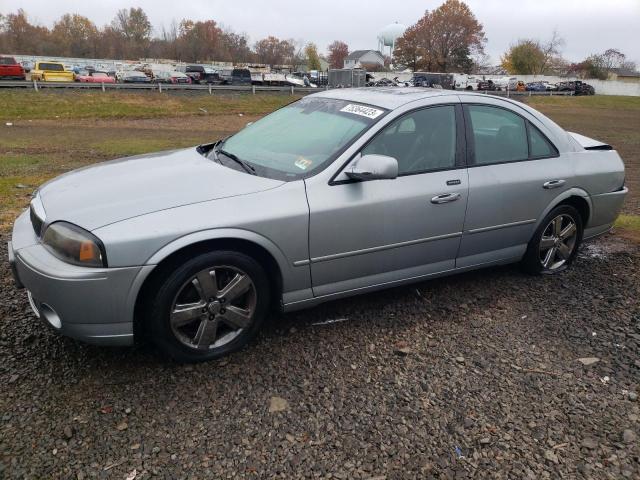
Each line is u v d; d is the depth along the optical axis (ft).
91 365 9.98
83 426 8.40
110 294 8.91
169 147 49.60
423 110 12.11
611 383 10.12
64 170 30.96
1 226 17.62
